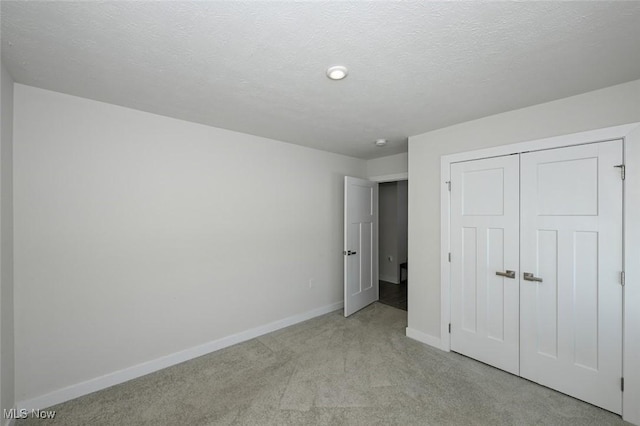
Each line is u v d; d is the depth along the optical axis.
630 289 1.77
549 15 1.17
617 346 1.83
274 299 3.23
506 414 1.83
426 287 2.87
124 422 1.76
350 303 3.71
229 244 2.84
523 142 2.22
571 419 1.79
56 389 1.93
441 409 1.88
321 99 2.06
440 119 2.49
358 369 2.37
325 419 1.78
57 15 1.16
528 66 1.60
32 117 1.85
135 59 1.52
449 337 2.68
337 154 3.95
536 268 2.17
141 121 2.29
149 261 2.34
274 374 2.29
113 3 1.09
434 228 2.80
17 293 1.80
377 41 1.35
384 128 2.75
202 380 2.21
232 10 1.13
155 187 2.37
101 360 2.11
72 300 2.00
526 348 2.21
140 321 2.29
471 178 2.53
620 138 1.82
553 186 2.09
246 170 2.97
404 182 5.73
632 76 1.71
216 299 2.74
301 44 1.38
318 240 3.72
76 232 2.02
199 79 1.75
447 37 1.32
